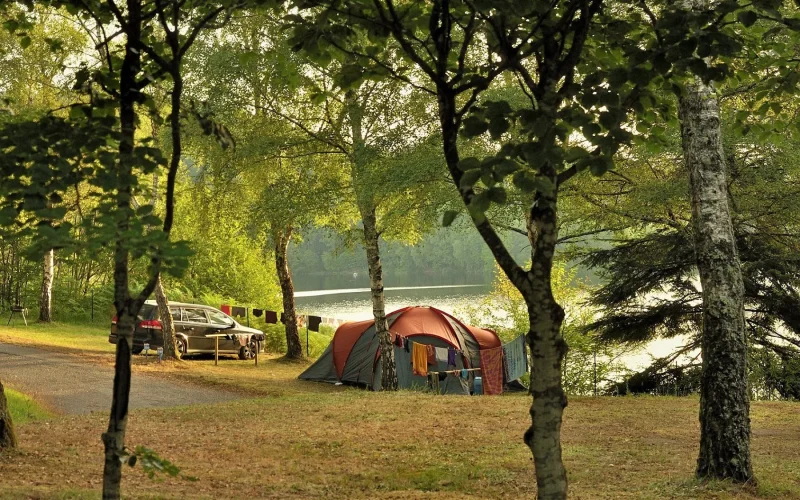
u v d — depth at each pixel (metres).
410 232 21.27
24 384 17.02
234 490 8.30
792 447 10.72
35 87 24.23
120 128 4.76
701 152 8.66
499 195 4.20
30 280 32.81
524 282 4.80
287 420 12.97
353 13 5.07
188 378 20.22
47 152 4.30
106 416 12.88
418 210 18.00
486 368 21.83
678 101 8.89
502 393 22.06
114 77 5.03
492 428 12.16
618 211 19.62
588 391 24.66
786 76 6.73
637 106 5.43
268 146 18.97
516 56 4.89
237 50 17.61
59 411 14.64
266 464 9.70
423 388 20.36
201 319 26.06
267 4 5.15
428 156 16.17
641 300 24.22
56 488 7.70
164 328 23.72
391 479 8.97
